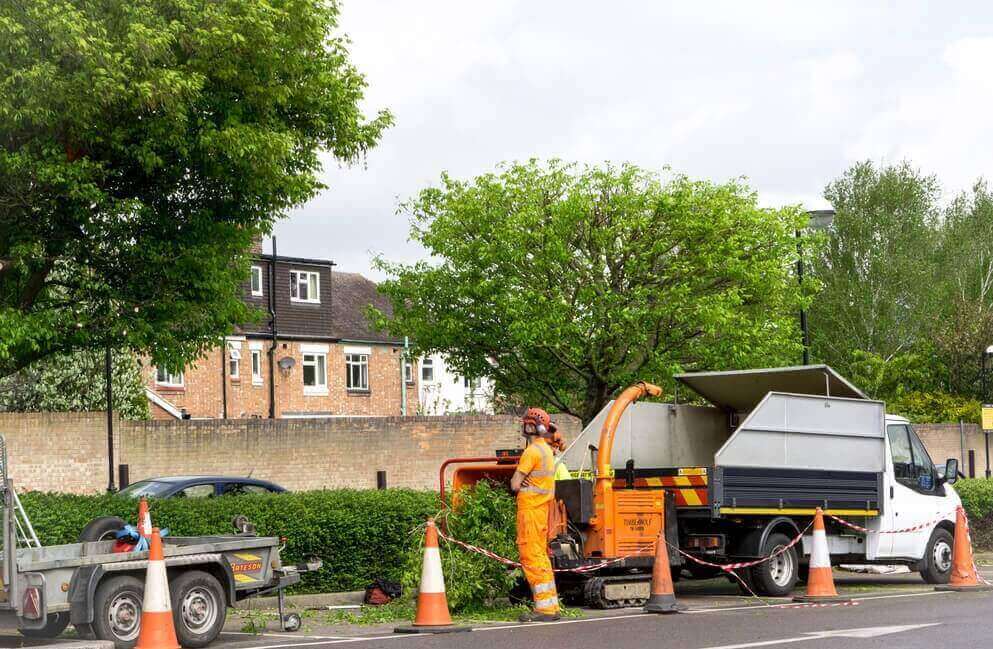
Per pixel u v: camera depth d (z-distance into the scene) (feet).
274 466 94.27
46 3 48.78
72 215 56.24
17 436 80.84
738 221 81.61
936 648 33.91
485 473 50.21
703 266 80.69
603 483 47.70
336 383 178.29
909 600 49.21
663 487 50.52
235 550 39.81
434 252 83.87
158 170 57.77
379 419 100.73
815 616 43.01
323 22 59.00
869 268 192.24
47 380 110.63
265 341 169.58
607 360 82.07
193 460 89.66
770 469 51.08
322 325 177.17
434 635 38.93
